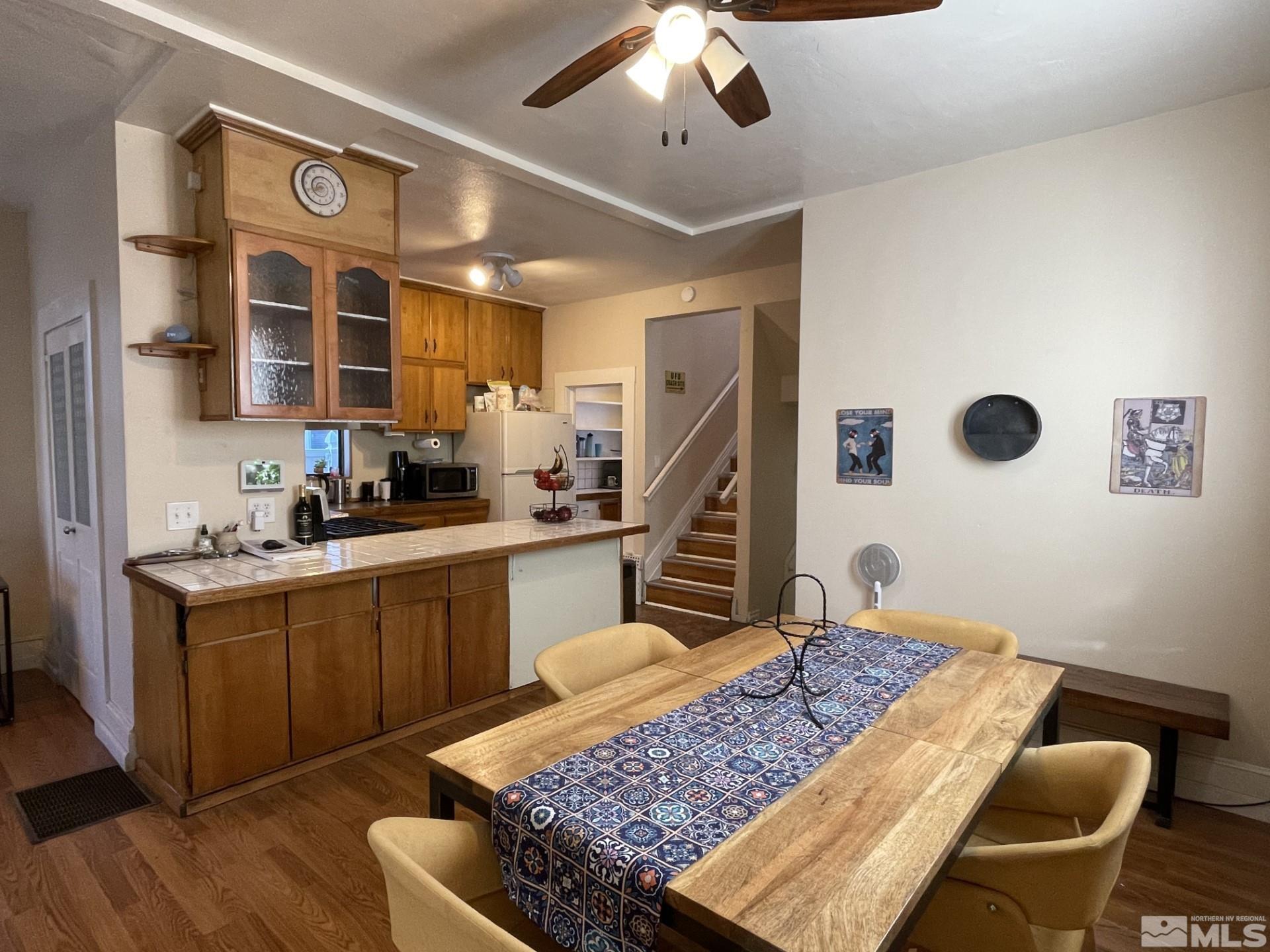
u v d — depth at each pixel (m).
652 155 2.99
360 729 2.91
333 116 2.56
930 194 3.14
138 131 2.67
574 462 6.12
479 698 3.38
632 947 1.00
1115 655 2.77
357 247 2.95
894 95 2.46
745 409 5.05
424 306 5.46
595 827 1.12
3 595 3.57
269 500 3.13
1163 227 2.62
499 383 5.88
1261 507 2.47
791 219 3.79
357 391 3.00
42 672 3.92
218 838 2.31
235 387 2.61
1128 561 2.73
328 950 1.84
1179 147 2.58
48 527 3.80
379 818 2.45
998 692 1.73
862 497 3.39
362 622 2.90
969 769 1.32
